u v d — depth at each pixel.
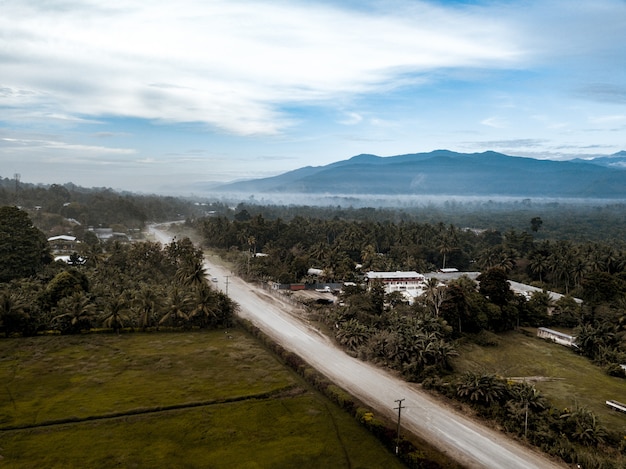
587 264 122.75
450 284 90.44
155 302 82.69
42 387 56.06
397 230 184.50
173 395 55.31
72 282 86.56
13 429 46.16
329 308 98.31
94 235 172.75
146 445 44.62
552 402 59.38
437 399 57.78
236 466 41.88
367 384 61.59
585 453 45.12
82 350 69.56
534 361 75.88
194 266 99.69
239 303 103.50
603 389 64.44
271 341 74.81
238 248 179.25
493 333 88.69
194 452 43.84
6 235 104.75
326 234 197.88
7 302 72.81
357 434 48.47
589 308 95.56
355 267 140.38
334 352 74.00
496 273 96.44
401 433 48.22
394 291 105.31
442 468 41.41
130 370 62.75
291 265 131.88
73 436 45.47
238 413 51.69
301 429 48.88
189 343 75.44
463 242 182.25
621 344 77.25
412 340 68.12
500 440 48.34
